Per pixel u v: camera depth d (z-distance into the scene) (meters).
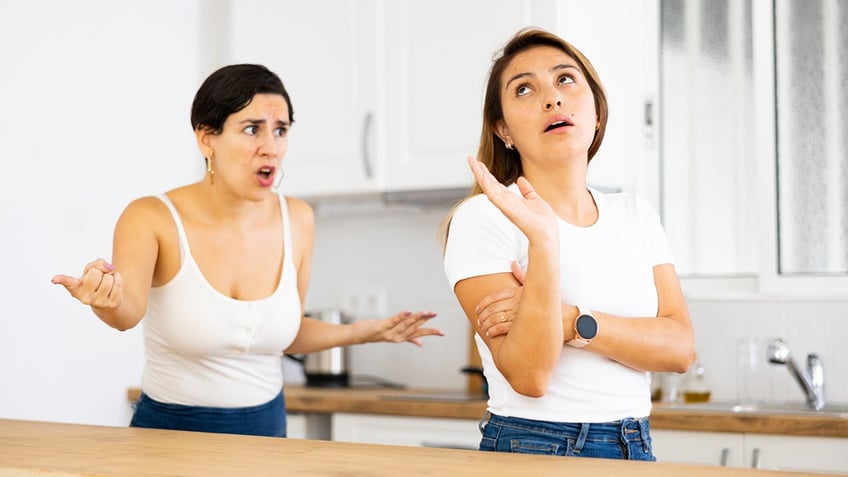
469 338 3.51
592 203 1.68
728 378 3.08
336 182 3.44
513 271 1.57
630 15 3.29
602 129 1.78
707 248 3.19
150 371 2.21
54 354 3.34
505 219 1.61
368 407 3.02
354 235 3.81
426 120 3.26
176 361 2.16
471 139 3.16
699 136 3.21
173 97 3.78
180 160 3.80
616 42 3.24
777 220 2.96
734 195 3.15
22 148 3.27
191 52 3.85
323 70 3.49
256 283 2.19
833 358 2.94
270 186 2.15
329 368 3.55
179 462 1.27
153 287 2.15
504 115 1.68
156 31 3.72
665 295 1.71
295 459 1.28
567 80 1.66
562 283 1.58
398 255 3.71
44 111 3.34
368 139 3.38
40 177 3.32
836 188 2.91
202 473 1.18
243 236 2.19
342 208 3.70
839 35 2.93
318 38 3.51
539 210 1.45
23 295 3.26
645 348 1.55
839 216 2.90
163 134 3.74
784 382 2.99
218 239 2.16
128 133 3.61
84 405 3.42
